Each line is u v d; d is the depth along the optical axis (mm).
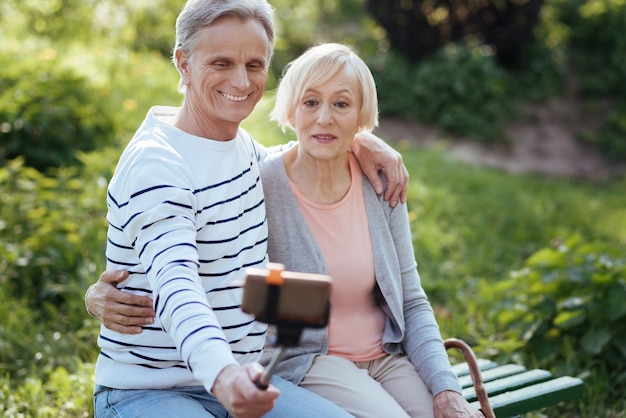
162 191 2506
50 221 5332
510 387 3430
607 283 4516
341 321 3066
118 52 9922
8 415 3725
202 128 2719
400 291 3141
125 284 2629
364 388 2902
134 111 7797
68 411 3787
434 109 11227
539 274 4742
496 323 4938
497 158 11000
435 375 3021
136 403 2598
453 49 11734
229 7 2629
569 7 13438
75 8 11086
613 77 12789
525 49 12500
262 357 2932
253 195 2783
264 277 2041
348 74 2973
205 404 2682
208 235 2637
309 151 2994
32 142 6648
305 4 14742
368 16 12617
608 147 11766
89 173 6129
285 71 3127
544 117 12078
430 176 8086
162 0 11891
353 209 3098
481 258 6191
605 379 4312
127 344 2621
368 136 3211
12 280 4980
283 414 2666
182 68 2738
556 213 7609
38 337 4410
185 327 2271
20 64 7316
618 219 7863
